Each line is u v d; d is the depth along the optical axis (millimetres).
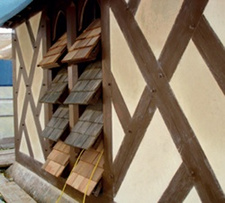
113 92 3141
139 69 2807
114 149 3172
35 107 4961
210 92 2195
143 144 2807
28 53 5125
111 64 3154
